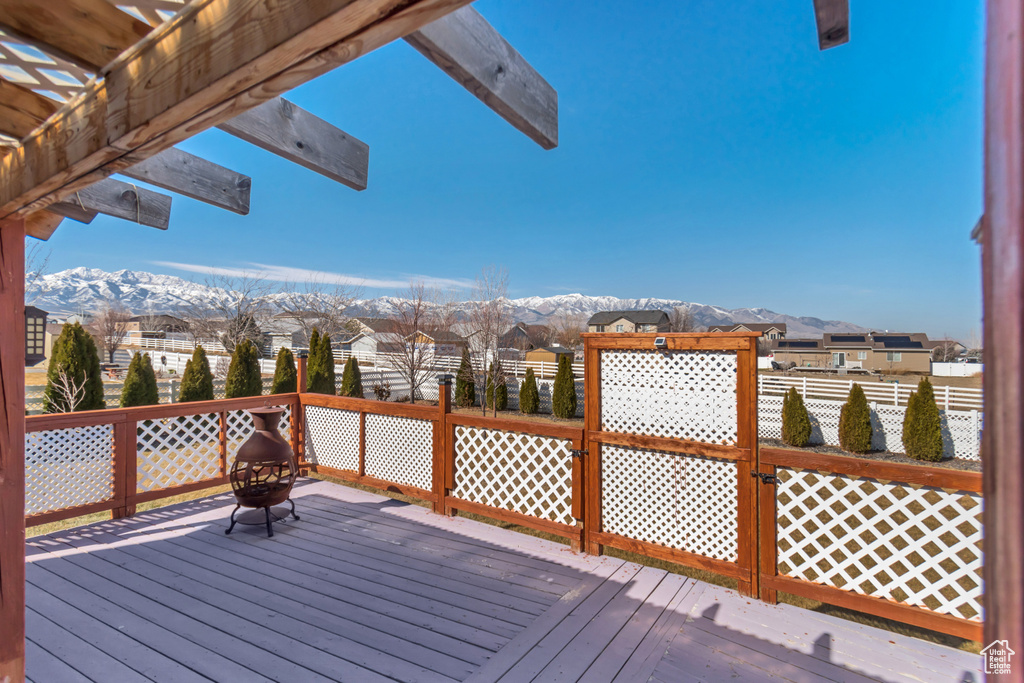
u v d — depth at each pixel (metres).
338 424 5.39
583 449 3.71
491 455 4.25
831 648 2.57
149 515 4.43
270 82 0.92
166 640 2.58
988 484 0.38
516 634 2.66
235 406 5.12
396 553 3.69
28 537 3.88
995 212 0.38
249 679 2.28
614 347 3.62
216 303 26.22
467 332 17.92
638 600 3.04
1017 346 0.35
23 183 1.54
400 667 2.38
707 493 3.28
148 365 10.38
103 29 1.04
